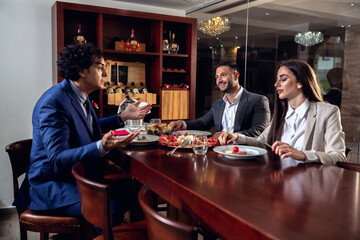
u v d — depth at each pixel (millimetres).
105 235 1088
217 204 919
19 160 1806
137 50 3695
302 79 1848
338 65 2998
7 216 3092
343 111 2945
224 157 1575
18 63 3283
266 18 3707
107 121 2197
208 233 1867
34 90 3375
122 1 3750
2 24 3184
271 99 3842
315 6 3184
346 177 1235
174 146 1766
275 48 3660
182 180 1163
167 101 3799
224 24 4039
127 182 2156
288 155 1441
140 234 1327
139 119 2232
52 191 1551
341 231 749
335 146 1685
